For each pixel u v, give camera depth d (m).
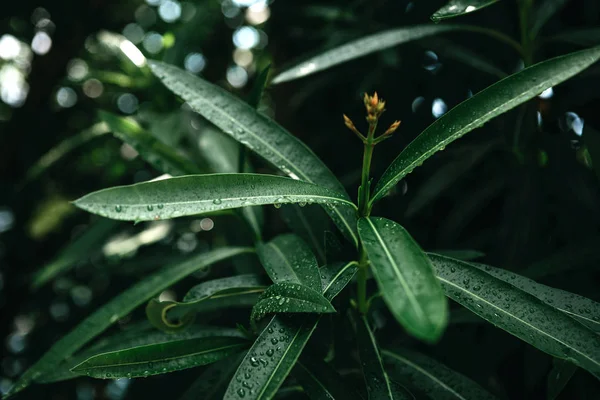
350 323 0.40
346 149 0.67
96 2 0.85
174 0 0.83
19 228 0.87
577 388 0.50
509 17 0.60
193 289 0.41
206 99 0.40
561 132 0.56
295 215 0.45
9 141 0.86
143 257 0.69
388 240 0.30
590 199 0.49
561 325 0.33
